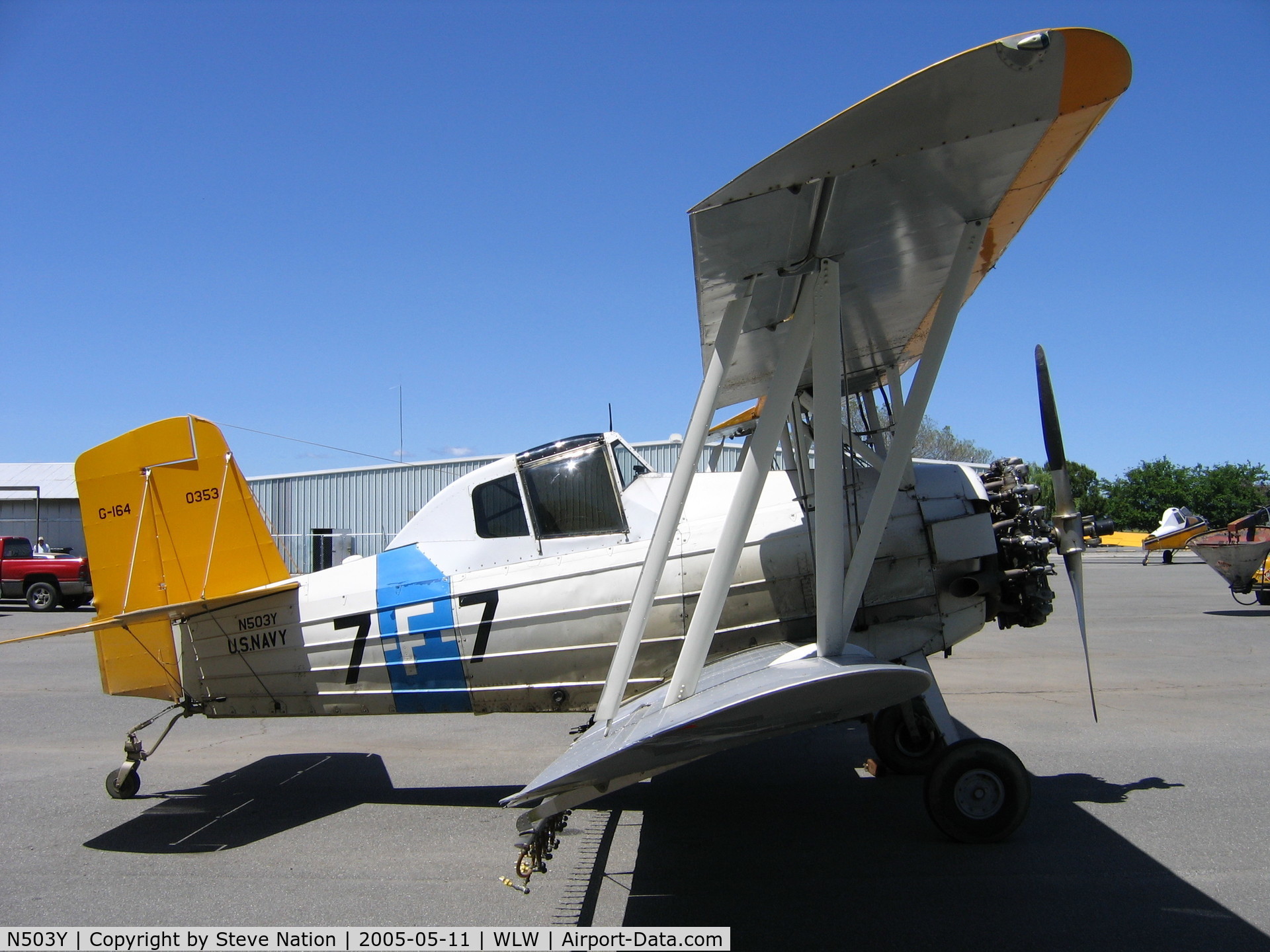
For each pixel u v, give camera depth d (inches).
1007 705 295.4
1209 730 255.9
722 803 199.8
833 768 228.5
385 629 206.4
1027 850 161.6
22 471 1407.5
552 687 199.2
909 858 159.9
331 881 159.3
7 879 162.6
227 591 221.0
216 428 225.5
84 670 442.3
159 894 154.4
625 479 207.0
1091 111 115.2
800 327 143.3
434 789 220.8
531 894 150.5
